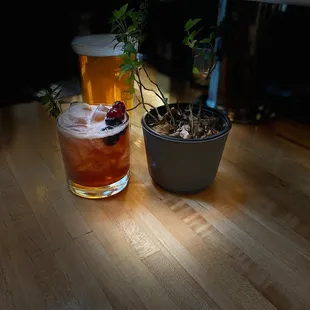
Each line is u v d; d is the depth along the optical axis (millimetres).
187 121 449
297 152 549
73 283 335
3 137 574
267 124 630
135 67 413
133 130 600
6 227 397
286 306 317
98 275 343
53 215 416
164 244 379
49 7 661
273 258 365
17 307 313
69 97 723
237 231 397
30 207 428
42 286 332
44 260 358
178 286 333
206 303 319
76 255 364
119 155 429
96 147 406
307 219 416
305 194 457
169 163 419
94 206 431
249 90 607
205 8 643
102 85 607
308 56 616
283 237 390
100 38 620
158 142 407
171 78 792
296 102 658
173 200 442
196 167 419
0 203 433
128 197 447
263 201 444
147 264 355
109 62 582
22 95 691
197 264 356
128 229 397
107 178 434
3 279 338
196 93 727
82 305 316
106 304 317
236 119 629
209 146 404
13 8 631
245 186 470
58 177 483
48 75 709
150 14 744
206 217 417
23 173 489
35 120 632
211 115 455
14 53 661
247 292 329
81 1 687
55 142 565
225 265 355
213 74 622
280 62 608
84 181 431
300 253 371
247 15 546
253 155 539
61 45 701
